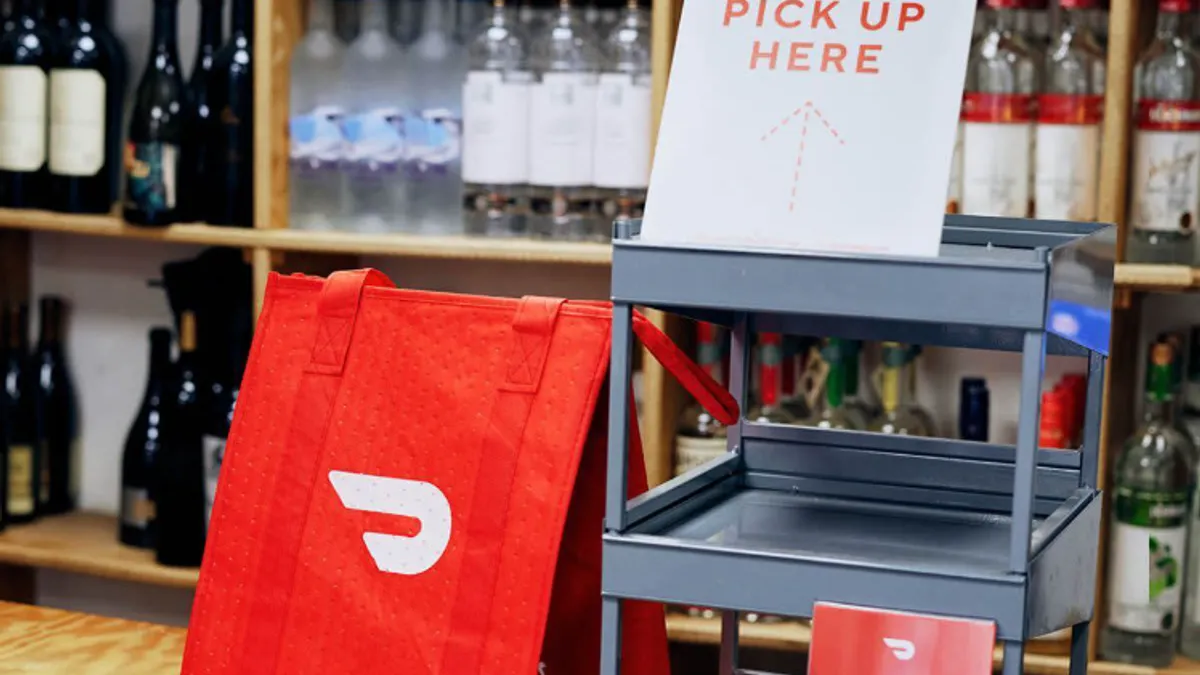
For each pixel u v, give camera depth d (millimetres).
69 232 3006
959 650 1078
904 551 1224
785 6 1210
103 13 2785
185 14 2854
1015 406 2504
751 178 1172
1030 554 1103
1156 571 2244
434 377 1403
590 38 2398
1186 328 2434
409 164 2488
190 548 2645
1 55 2689
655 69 2283
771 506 1402
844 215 1137
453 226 2504
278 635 1428
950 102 1139
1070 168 2170
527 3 2418
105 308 3002
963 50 1149
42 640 1844
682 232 1174
